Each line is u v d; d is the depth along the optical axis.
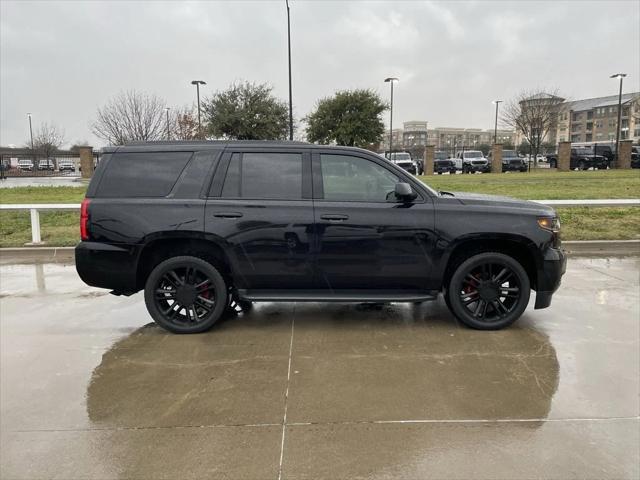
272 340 4.93
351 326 5.33
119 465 2.93
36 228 9.79
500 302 5.16
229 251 4.98
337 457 2.99
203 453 3.04
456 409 3.53
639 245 9.16
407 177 5.06
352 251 4.96
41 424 3.40
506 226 4.95
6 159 62.47
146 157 5.12
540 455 2.97
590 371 4.12
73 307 6.18
